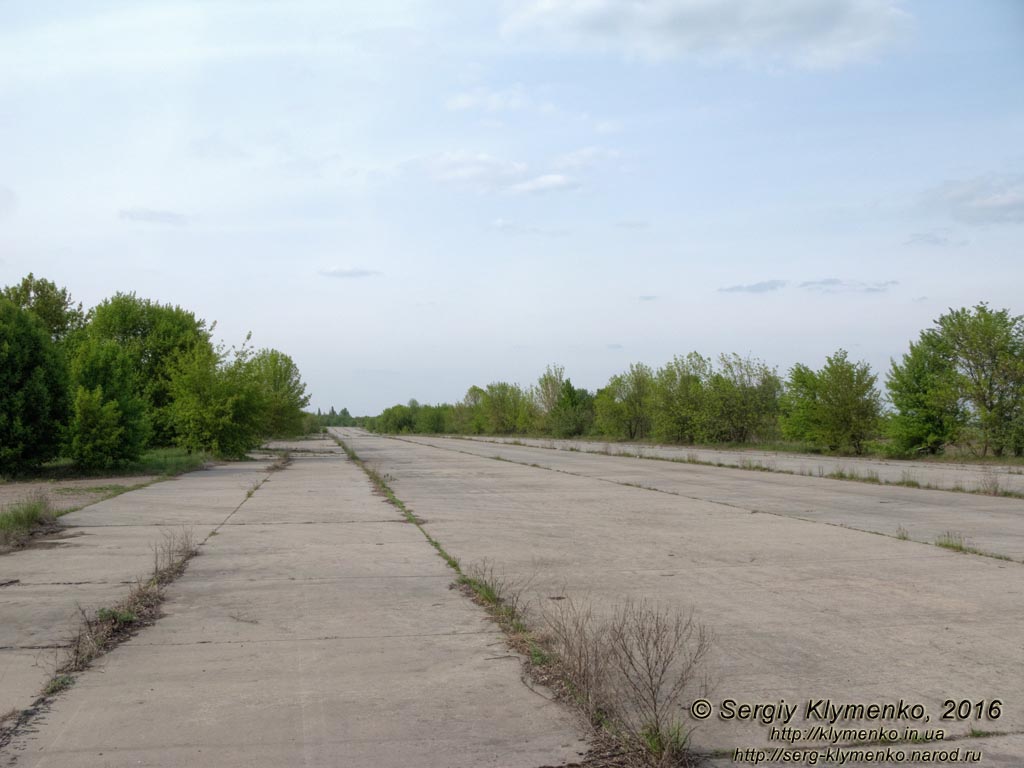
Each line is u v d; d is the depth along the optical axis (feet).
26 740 15.03
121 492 63.62
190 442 113.39
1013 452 110.01
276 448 161.17
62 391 84.28
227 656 20.33
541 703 16.93
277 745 14.82
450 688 17.88
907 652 20.71
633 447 162.09
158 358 130.52
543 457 125.18
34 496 57.11
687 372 178.09
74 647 20.67
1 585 28.43
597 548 37.22
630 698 17.25
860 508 53.93
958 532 42.45
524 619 23.84
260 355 156.66
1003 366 107.14
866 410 123.75
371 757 14.29
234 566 32.42
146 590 27.04
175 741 14.99
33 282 146.61
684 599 26.63
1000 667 19.53
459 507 54.75
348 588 28.35
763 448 148.05
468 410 354.13
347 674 18.88
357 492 64.95
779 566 32.65
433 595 27.25
